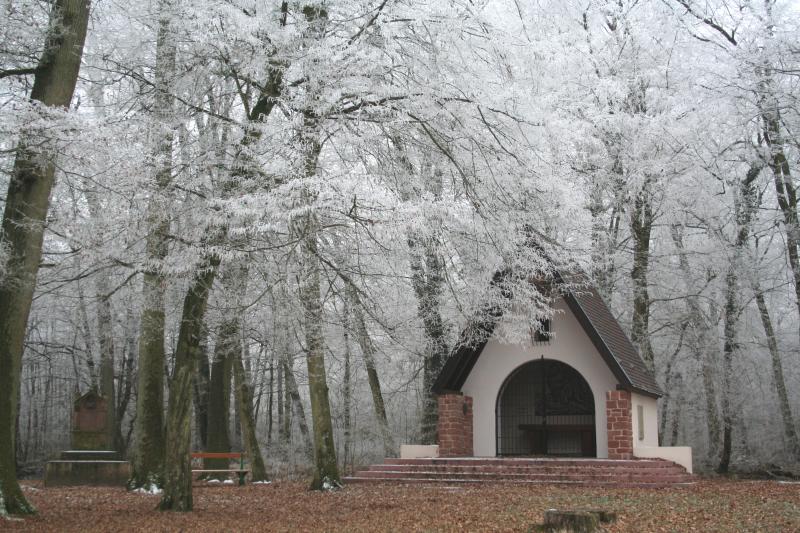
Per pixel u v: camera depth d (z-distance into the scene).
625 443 18.92
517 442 22.14
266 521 11.26
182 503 12.52
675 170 24.44
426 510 12.35
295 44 12.12
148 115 13.06
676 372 29.86
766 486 17.89
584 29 23.52
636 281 26.14
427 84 12.31
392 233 11.05
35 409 38.44
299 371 33.34
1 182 16.31
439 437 20.53
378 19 11.42
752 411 30.34
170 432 12.57
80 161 11.07
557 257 17.88
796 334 31.42
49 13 12.45
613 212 26.69
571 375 21.55
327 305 15.19
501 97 12.61
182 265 12.06
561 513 9.80
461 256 15.38
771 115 23.81
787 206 24.84
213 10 11.27
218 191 12.74
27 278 11.65
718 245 25.55
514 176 13.68
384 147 14.16
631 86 25.77
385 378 31.75
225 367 22.73
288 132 11.66
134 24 14.81
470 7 12.22
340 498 14.78
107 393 28.17
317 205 10.61
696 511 12.08
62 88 12.32
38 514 11.59
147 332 17.66
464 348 20.30
